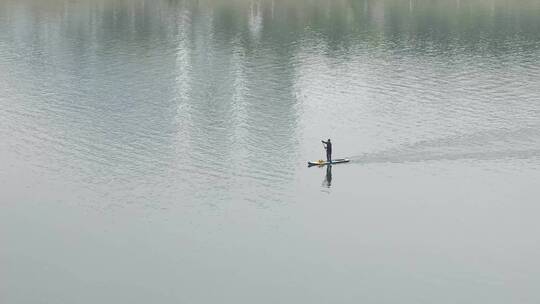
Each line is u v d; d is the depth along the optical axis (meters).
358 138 106.69
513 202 87.56
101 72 144.38
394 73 145.25
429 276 73.56
